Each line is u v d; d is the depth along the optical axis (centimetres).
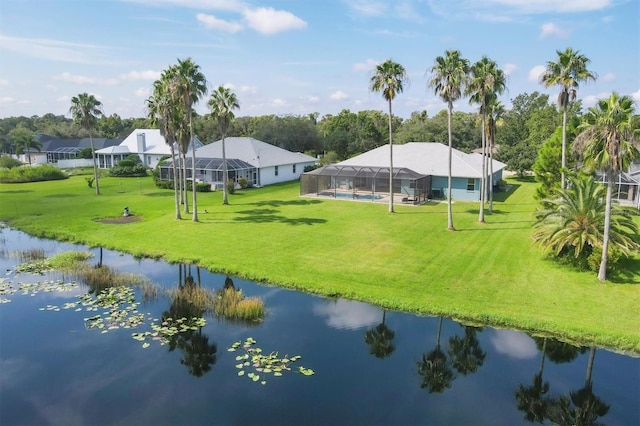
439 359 1487
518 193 4903
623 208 2261
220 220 3341
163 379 1345
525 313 1752
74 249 2770
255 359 1468
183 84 3123
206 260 2436
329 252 2534
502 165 5319
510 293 1936
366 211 3703
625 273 2105
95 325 1716
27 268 2394
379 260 2389
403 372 1406
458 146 7575
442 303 1853
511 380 1372
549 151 3409
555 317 1716
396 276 2156
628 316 1705
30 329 1680
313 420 1155
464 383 1356
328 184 4912
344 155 8462
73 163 7825
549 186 3403
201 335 1645
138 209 3822
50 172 6050
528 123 7606
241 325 1730
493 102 3269
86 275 2250
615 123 1816
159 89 3262
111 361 1452
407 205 4006
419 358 1490
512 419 1184
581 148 1955
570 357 1502
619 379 1381
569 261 2241
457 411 1211
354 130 8769
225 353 1507
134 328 1697
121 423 1141
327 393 1281
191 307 1895
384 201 4200
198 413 1180
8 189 5075
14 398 1247
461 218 3438
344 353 1514
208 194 4650
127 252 2678
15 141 8325
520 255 2438
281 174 5784
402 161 4700
